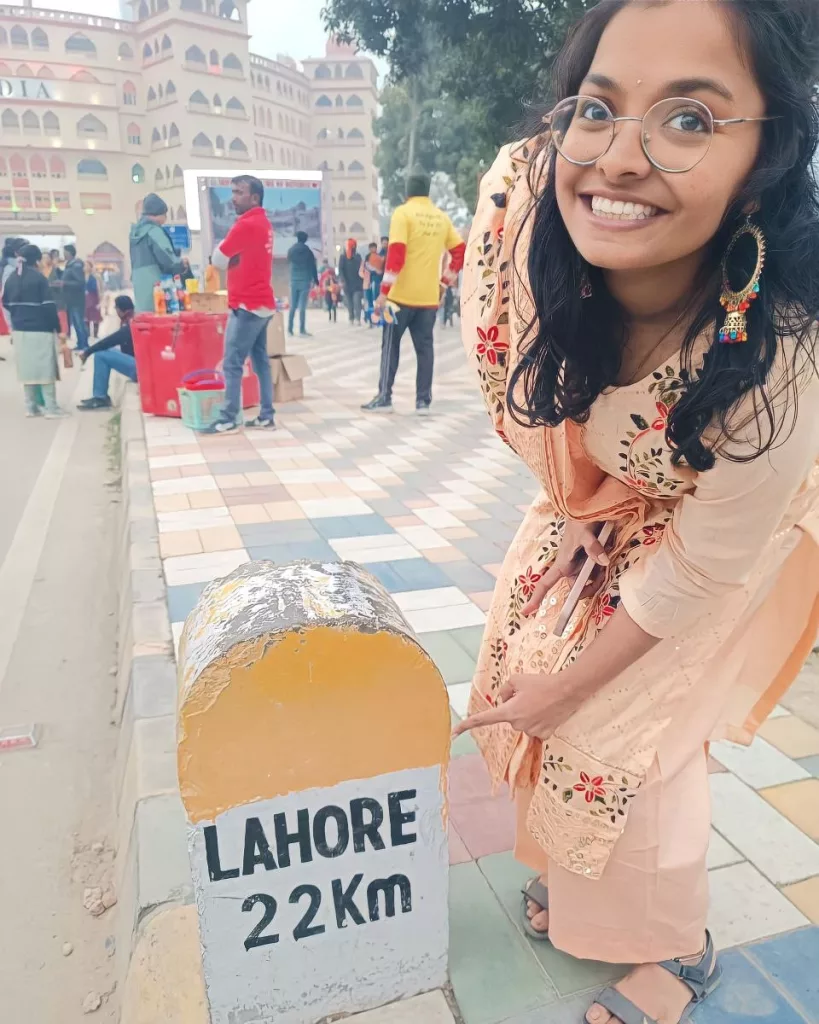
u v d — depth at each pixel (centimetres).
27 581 430
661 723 146
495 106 900
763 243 104
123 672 321
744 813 224
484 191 148
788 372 109
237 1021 155
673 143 99
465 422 720
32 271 770
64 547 478
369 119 6384
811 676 294
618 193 103
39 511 539
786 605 163
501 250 142
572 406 128
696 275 114
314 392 883
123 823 234
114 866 237
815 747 253
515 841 204
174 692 272
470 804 227
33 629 379
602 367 124
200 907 143
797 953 180
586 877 157
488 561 396
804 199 104
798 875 203
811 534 147
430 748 145
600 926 162
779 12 96
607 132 103
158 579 365
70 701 322
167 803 220
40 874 237
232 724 132
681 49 97
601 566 155
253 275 618
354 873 150
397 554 403
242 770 135
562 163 109
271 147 5916
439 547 413
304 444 627
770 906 193
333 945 155
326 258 2048
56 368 810
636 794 149
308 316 2158
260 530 432
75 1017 192
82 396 946
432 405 805
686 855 154
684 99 97
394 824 149
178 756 132
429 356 749
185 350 696
